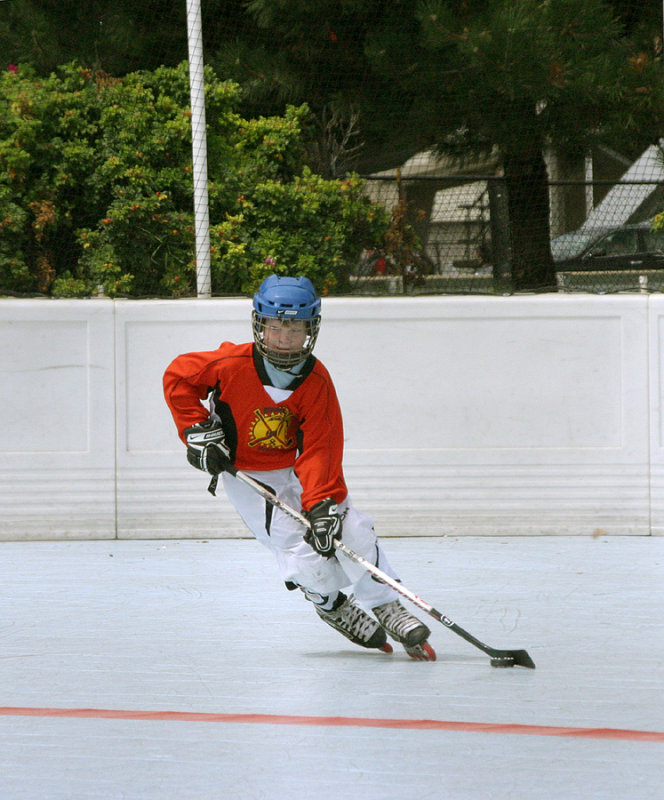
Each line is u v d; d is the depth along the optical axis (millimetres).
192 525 22734
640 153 34812
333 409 13750
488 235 26969
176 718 11742
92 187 28312
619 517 22500
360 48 33375
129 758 10508
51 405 22469
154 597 17859
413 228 27422
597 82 31703
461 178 27156
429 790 9633
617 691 12625
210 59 32906
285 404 13617
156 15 32219
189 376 13727
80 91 29047
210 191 27969
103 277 27141
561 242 26844
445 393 22469
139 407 22547
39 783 9883
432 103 33250
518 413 22453
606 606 16922
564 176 34344
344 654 14516
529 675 13336
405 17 32781
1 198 27359
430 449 22516
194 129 23156
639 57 32281
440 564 20016
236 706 12164
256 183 28797
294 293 12922
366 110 33656
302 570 13906
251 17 32969
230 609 17047
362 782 9836
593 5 31672
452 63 32344
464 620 16203
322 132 33906
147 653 14555
